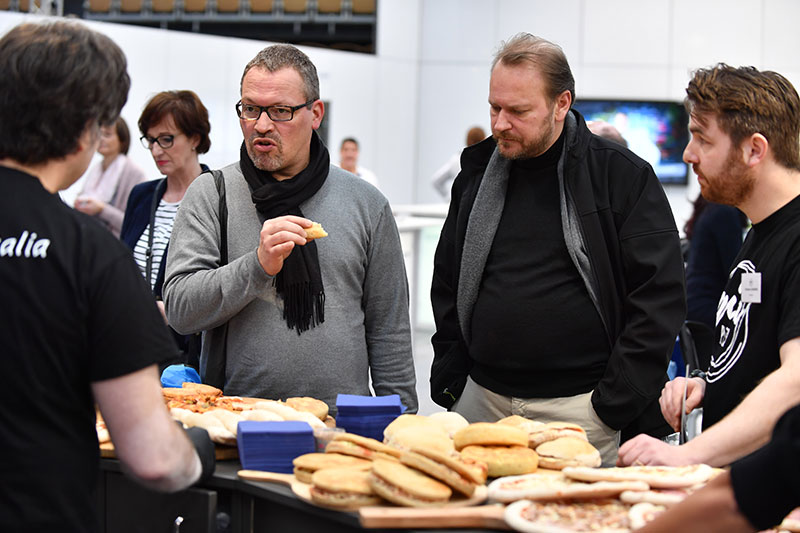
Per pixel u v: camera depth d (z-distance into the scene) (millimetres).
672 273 2203
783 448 974
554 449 1719
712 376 1897
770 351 1752
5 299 1263
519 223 2318
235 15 10312
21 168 1328
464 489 1484
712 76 1820
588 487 1483
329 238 2322
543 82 2170
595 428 2215
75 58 1306
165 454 1315
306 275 2242
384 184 10648
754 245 1838
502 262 2326
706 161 1825
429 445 1658
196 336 2570
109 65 1344
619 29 10969
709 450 1617
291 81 2250
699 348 3072
